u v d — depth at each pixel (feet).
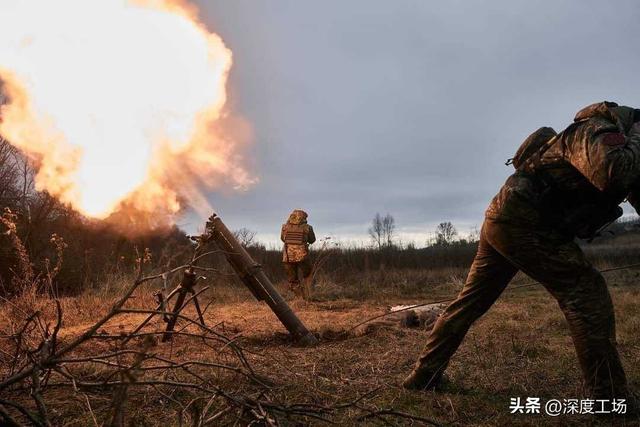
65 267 37.45
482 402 11.23
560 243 10.28
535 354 15.48
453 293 38.86
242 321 23.00
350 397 11.45
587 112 10.03
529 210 10.34
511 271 11.51
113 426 6.51
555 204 10.25
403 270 56.24
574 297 10.21
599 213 10.12
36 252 37.42
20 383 10.73
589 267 10.27
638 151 9.02
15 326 14.49
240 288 36.35
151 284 28.89
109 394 11.09
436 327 11.93
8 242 33.55
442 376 12.52
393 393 11.78
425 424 9.89
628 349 15.92
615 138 9.09
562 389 12.16
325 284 40.83
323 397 11.30
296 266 35.40
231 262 18.24
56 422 9.70
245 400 8.54
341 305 30.94
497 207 10.73
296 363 14.65
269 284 18.42
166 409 10.33
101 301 25.58
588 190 9.96
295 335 18.04
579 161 9.49
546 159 10.28
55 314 21.61
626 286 38.14
